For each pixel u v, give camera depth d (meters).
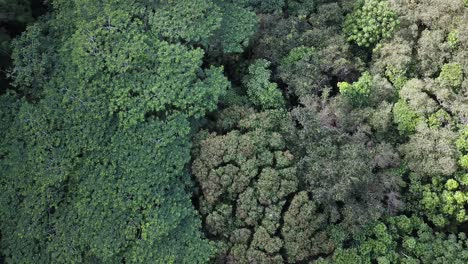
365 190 17.09
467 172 17.33
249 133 17.72
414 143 17.72
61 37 18.47
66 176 16.50
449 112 18.39
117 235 15.90
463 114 17.84
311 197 17.19
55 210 16.98
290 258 16.31
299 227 16.33
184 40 18.83
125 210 16.12
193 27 17.89
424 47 19.08
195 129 18.47
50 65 17.83
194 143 17.92
